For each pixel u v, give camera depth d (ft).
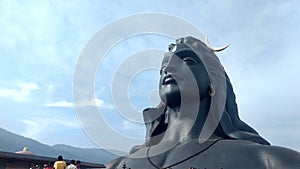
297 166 31.96
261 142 40.01
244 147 35.50
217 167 34.09
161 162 37.58
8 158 70.95
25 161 74.54
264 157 33.78
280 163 32.55
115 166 40.29
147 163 37.91
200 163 35.06
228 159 34.55
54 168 45.29
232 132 40.14
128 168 37.22
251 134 40.11
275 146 35.22
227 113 42.04
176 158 36.63
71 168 42.57
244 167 33.32
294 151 34.35
